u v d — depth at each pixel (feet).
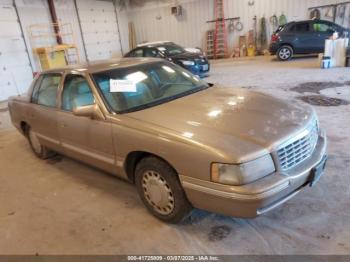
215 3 46.16
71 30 41.98
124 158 8.16
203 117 7.49
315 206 7.95
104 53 48.75
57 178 11.44
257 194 5.87
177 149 6.68
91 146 9.21
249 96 9.04
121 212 8.71
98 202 9.39
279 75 27.30
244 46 46.21
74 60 42.68
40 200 9.94
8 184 11.44
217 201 6.30
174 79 10.39
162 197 7.59
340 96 18.26
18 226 8.59
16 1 33.50
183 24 49.67
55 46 35.96
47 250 7.44
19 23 33.99
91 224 8.30
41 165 12.89
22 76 34.47
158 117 7.78
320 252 6.43
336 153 10.77
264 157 6.18
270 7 43.14
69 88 10.04
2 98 32.27
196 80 10.85
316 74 25.86
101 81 9.14
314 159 7.10
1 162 13.84
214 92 9.62
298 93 19.88
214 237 7.25
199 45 49.73
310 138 7.26
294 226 7.30
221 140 6.40
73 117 9.57
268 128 6.83
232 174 5.99
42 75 11.94
